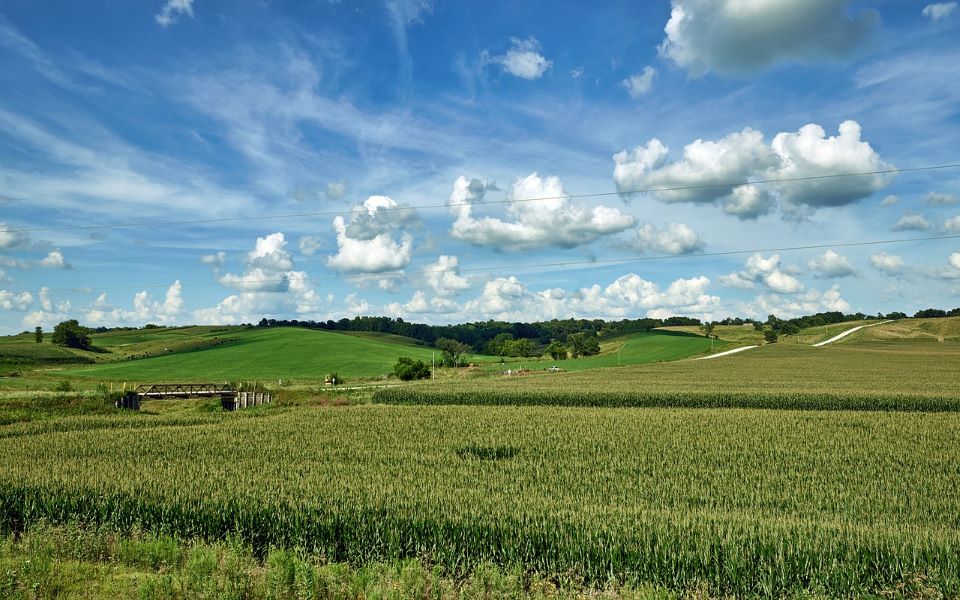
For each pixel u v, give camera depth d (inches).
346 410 1615.4
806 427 1202.6
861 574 442.0
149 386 2618.1
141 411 2098.9
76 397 2030.0
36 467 781.3
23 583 408.5
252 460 885.2
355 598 420.2
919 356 4202.8
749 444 1018.1
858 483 732.7
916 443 1020.5
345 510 550.9
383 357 4820.4
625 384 2352.4
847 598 425.4
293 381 3432.6
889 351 4729.3
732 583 442.6
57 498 613.9
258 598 413.7
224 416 1616.6
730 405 1750.7
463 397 1953.7
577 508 569.6
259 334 6082.7
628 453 945.5
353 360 4562.0
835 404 1657.2
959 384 2209.6
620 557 465.4
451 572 481.1
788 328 7052.2
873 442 1028.5
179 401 2400.3
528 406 1700.3
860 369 3164.4
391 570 445.7
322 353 4872.0
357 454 941.8
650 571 456.1
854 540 463.8
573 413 1485.0
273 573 429.1
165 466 822.5
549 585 453.1
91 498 614.2
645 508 601.9
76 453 960.9
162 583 412.2
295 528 540.1
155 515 585.9
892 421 1263.5
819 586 423.8
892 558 445.1
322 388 2770.7
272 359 4598.9
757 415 1396.4
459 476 758.5
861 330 6643.7
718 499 652.1
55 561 474.0
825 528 496.7
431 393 1996.8
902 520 578.2
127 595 412.5
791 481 743.7
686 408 1606.8
